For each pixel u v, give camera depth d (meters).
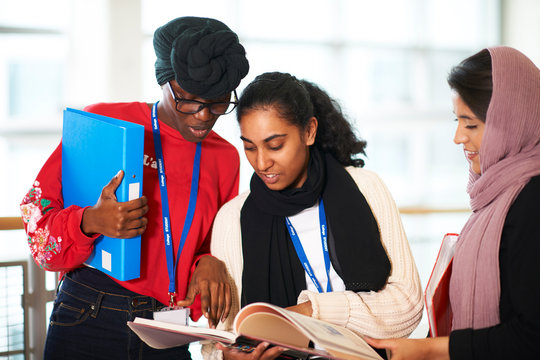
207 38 1.32
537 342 1.04
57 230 1.35
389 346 1.17
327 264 1.42
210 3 6.89
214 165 1.64
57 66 6.26
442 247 1.35
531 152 1.15
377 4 7.70
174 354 1.53
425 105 8.02
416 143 7.95
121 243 1.28
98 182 1.33
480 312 1.16
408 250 1.44
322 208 1.45
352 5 7.62
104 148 1.31
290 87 1.33
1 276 2.07
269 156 1.32
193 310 1.61
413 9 7.90
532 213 1.09
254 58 7.23
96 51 6.29
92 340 1.45
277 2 7.24
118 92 6.25
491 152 1.17
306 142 1.38
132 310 1.45
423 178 7.95
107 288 1.45
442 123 8.01
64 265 1.38
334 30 7.55
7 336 2.09
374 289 1.33
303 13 7.39
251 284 1.43
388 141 7.84
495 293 1.14
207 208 1.58
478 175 1.29
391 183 7.81
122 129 1.24
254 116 1.31
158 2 6.61
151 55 6.56
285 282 1.43
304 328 1.05
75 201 1.44
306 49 7.45
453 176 8.06
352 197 1.42
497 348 1.07
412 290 1.37
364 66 7.75
